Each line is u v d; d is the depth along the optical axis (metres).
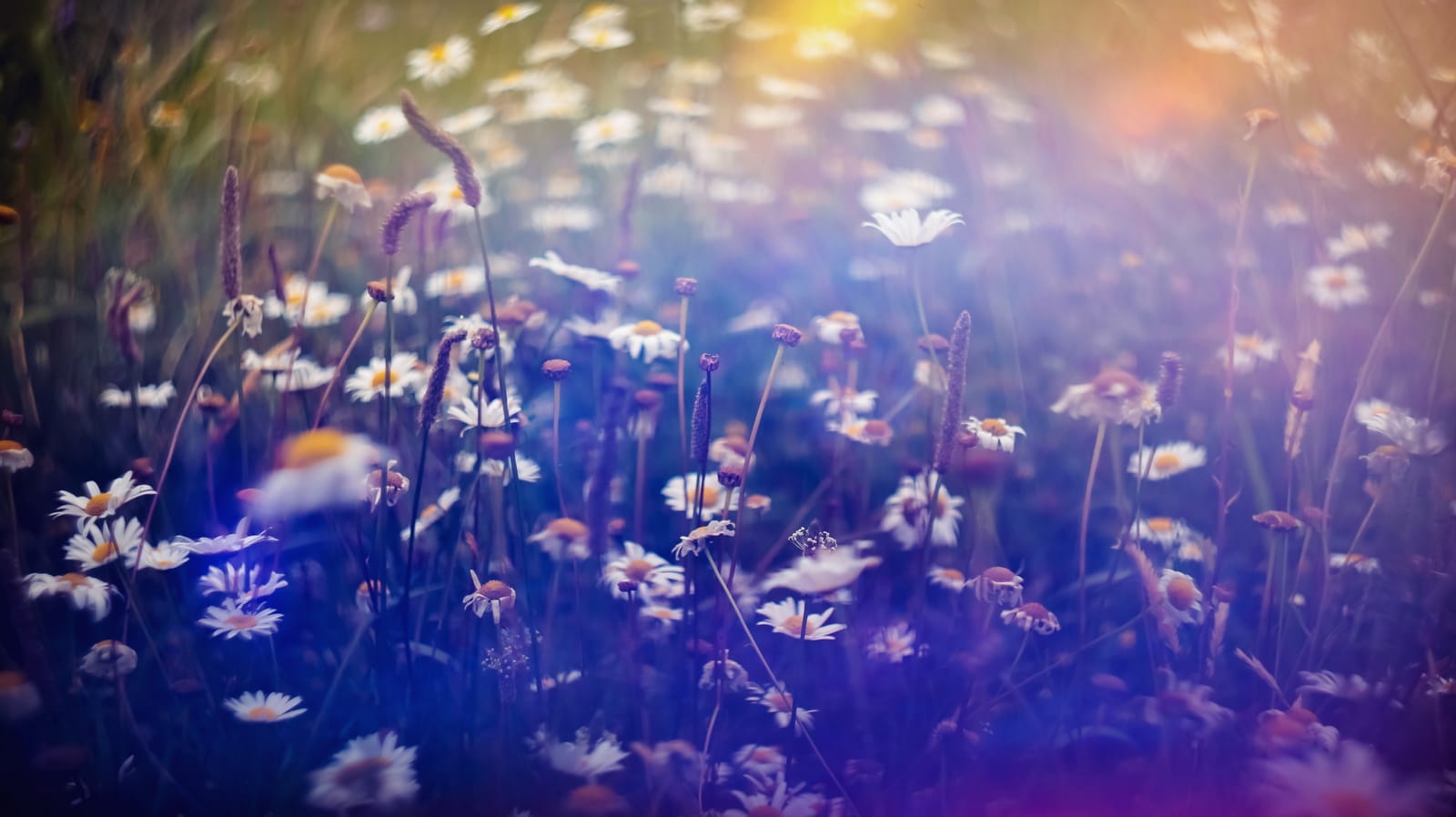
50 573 0.98
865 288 1.38
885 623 0.99
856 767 0.91
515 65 1.88
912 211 1.01
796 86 1.82
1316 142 1.41
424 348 1.15
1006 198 1.61
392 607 0.97
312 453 0.81
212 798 0.90
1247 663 0.94
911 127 1.82
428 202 0.94
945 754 0.90
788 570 0.88
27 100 1.29
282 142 1.49
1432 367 1.10
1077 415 0.94
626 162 1.64
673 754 0.90
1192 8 1.73
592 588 1.00
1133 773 0.91
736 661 0.95
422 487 1.03
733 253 1.44
